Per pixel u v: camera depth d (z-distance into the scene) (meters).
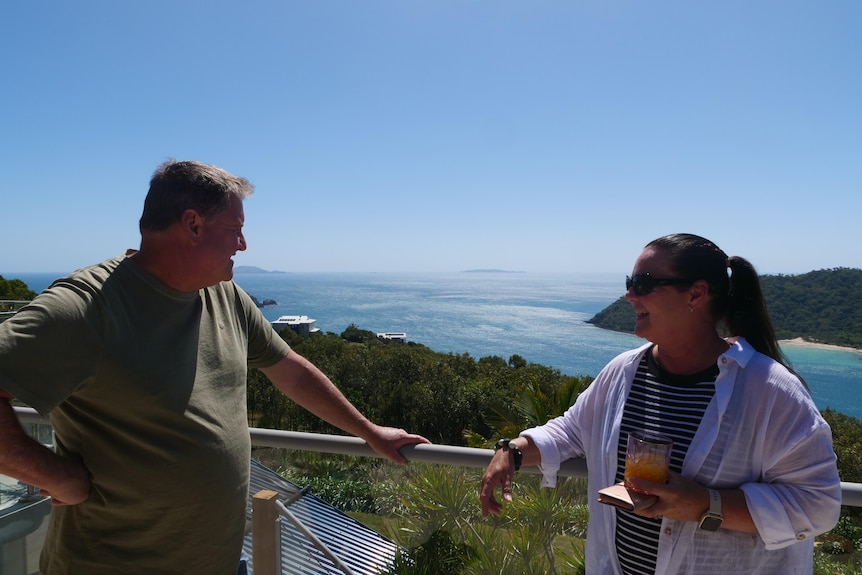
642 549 1.28
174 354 1.35
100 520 1.32
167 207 1.32
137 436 1.29
